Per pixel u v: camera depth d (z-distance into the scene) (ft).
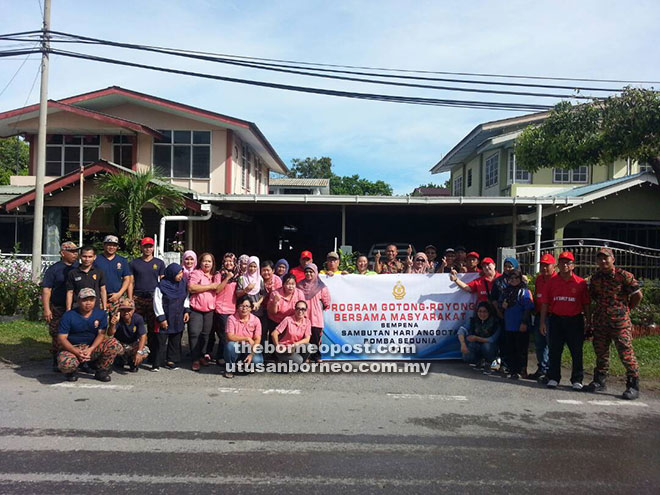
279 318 24.82
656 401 21.04
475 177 78.13
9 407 18.84
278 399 20.36
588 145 37.60
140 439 15.93
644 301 32.81
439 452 15.30
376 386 22.58
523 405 20.22
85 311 21.91
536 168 42.50
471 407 19.83
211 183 59.62
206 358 25.90
